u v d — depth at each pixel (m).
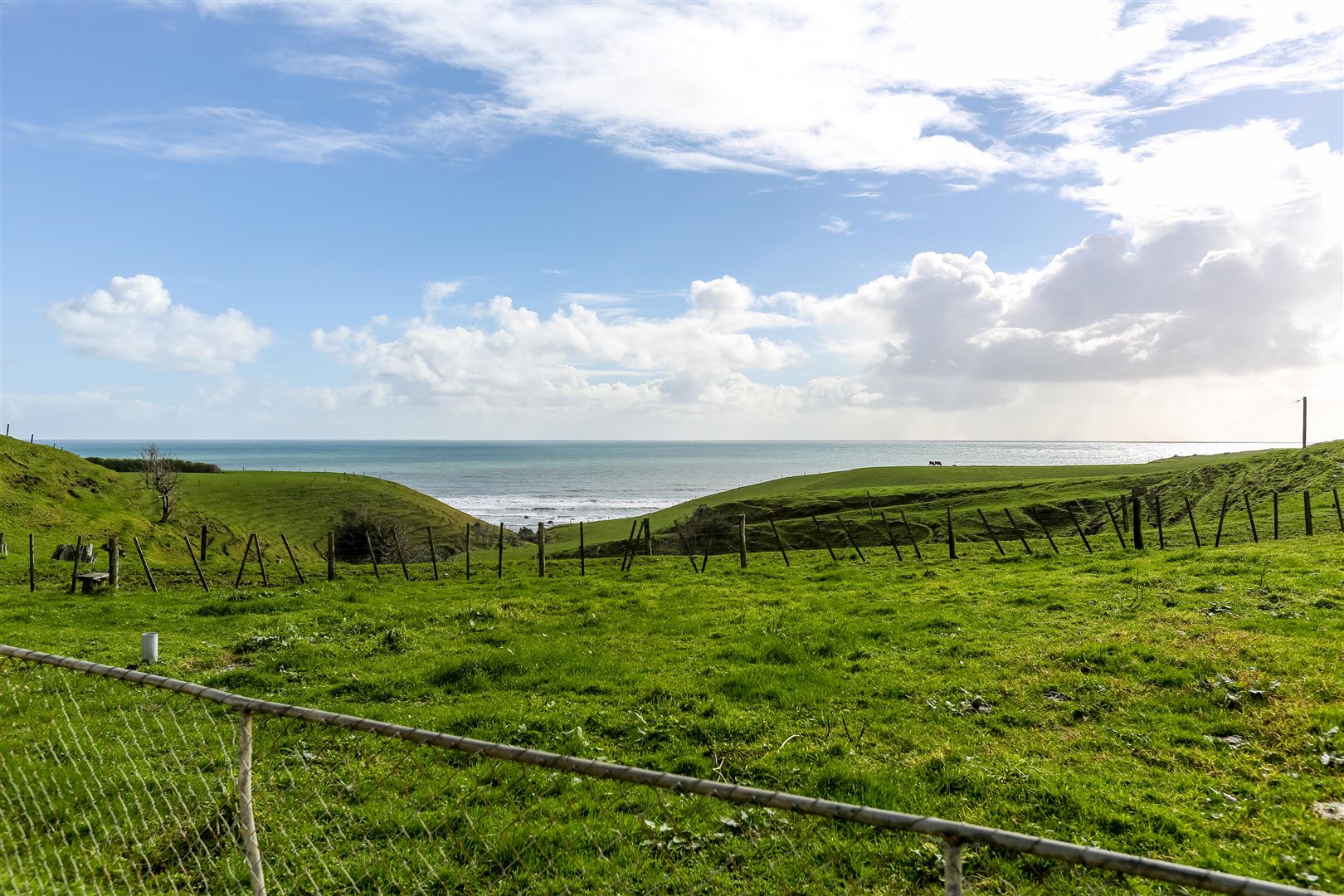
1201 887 3.26
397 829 8.88
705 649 17.33
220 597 28.34
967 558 32.31
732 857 8.09
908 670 14.73
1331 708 11.01
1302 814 8.48
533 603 24.30
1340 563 21.89
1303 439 79.69
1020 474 91.25
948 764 10.20
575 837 8.52
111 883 7.77
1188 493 50.97
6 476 56.75
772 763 10.45
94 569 38.28
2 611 25.25
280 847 8.50
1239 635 15.02
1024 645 15.95
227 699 6.54
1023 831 8.35
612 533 79.19
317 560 74.94
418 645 18.58
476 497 194.00
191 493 99.81
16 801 9.77
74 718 13.00
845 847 8.12
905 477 94.62
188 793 9.80
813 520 58.09
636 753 11.13
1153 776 9.75
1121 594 20.25
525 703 13.52
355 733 11.82
